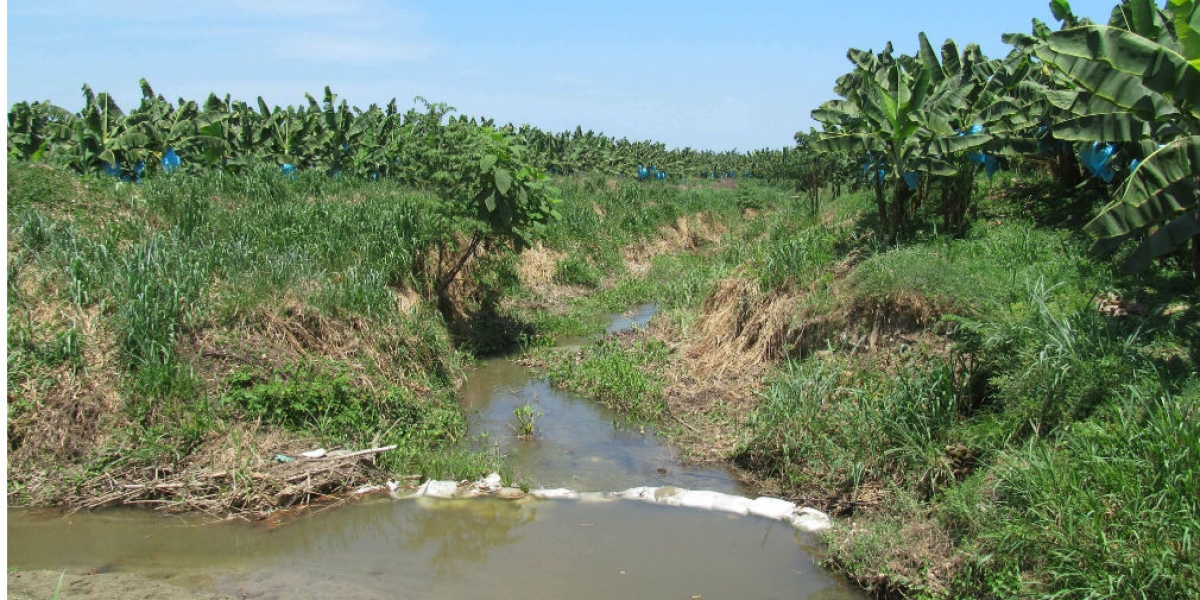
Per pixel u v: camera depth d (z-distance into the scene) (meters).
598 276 22.36
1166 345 8.27
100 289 9.82
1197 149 7.91
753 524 8.12
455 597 6.64
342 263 12.73
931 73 14.80
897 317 10.57
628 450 10.25
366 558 7.34
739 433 10.12
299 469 8.60
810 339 11.36
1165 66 7.77
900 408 8.73
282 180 16.42
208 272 10.73
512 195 14.21
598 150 42.66
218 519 7.96
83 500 7.99
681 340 13.99
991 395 8.66
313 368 9.97
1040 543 5.95
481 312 16.36
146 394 8.82
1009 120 14.10
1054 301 9.70
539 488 8.94
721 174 56.56
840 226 16.64
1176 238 8.23
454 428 10.53
